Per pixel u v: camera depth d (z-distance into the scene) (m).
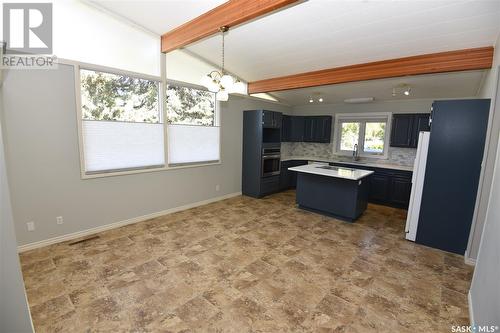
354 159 6.14
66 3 2.93
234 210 4.66
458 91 4.59
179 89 4.32
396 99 5.52
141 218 3.99
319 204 4.46
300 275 2.55
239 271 2.60
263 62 4.29
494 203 1.93
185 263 2.73
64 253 2.88
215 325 1.87
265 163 5.60
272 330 1.83
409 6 2.41
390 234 3.67
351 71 3.96
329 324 1.90
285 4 2.29
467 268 2.77
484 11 2.32
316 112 6.87
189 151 4.61
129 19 3.39
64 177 3.12
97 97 3.33
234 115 5.44
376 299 2.21
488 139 2.70
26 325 1.33
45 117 2.90
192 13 3.07
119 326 1.83
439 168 3.15
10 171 2.73
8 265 1.26
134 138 3.76
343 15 2.69
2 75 2.59
